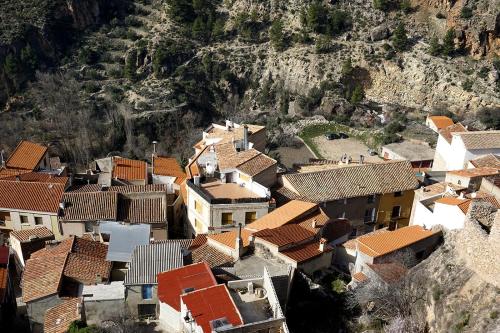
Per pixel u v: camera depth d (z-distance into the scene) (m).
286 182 67.69
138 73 136.75
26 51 128.12
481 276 41.97
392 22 147.88
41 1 142.12
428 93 134.75
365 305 46.66
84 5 147.38
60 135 110.12
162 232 64.88
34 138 107.88
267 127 125.75
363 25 148.00
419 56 139.00
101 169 85.56
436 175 78.31
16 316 50.62
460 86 131.38
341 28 148.38
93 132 112.88
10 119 113.38
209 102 139.38
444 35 142.88
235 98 140.50
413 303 45.66
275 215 58.41
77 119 112.88
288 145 117.69
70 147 107.81
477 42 136.25
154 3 160.00
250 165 66.88
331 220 60.62
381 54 141.38
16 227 64.94
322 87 136.88
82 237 60.34
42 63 133.00
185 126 122.94
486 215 46.44
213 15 152.75
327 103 133.50
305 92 140.12
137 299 44.78
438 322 42.00
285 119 130.25
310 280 48.78
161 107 124.50
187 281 43.91
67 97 120.06
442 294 43.28
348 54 142.50
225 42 150.00
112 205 64.56
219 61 144.38
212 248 52.97
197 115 129.00
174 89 131.75
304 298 47.75
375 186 69.00
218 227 61.38
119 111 120.00
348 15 149.12
